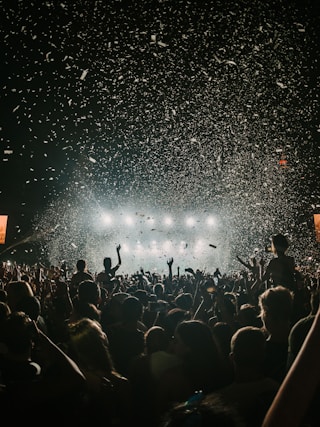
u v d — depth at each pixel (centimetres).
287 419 124
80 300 595
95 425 378
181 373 438
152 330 503
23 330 356
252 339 345
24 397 337
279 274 700
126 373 542
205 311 705
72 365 362
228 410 167
